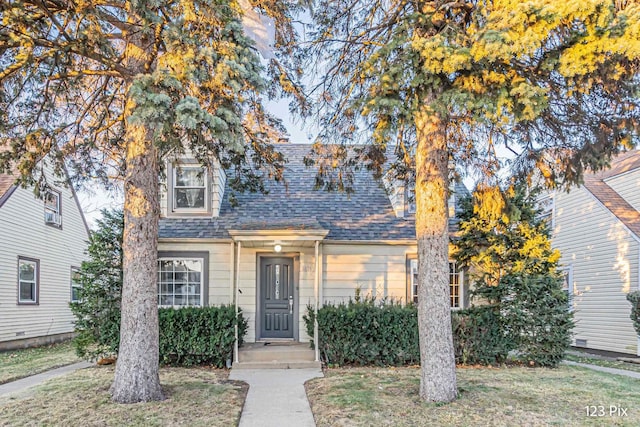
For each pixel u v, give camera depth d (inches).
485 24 205.5
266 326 431.2
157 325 259.6
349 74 299.1
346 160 337.1
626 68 213.3
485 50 193.3
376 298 425.1
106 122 348.2
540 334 368.5
